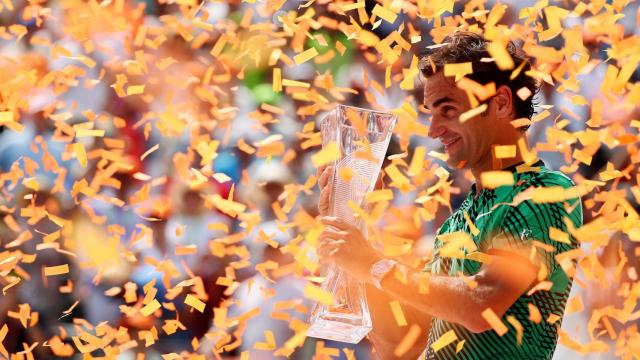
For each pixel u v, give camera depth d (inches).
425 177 329.4
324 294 250.1
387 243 293.9
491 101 251.6
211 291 470.6
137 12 535.2
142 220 503.5
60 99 526.3
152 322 474.9
